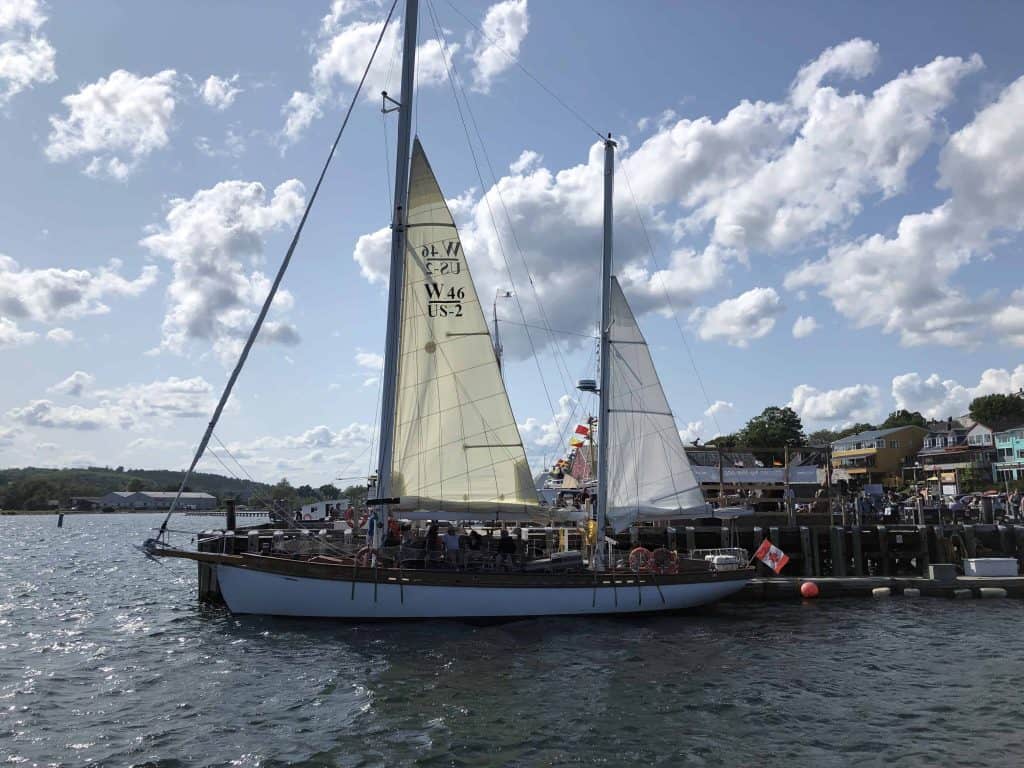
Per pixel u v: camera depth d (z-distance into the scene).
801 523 37.12
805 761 11.98
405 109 24.28
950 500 46.91
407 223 24.42
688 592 24.80
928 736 13.20
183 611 25.84
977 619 25.06
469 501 23.81
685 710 14.53
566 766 11.62
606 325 26.58
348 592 21.53
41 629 22.50
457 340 24.33
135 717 13.88
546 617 23.00
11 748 12.28
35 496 199.38
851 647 20.53
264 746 12.38
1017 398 96.25
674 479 26.47
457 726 13.39
